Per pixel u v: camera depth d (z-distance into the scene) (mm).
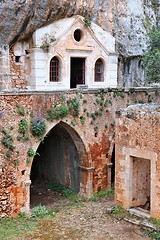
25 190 15328
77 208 16469
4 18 21188
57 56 24000
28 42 23531
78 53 24891
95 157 18062
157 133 13156
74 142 17953
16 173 15039
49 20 23000
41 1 21750
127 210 14562
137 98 19359
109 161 18594
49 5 22203
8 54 22656
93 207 16531
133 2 28203
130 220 14023
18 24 21828
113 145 18609
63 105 16547
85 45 25094
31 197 18406
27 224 14484
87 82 25641
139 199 14781
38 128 15562
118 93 18594
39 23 22625
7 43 22422
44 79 23594
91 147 17844
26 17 21766
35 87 23359
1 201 14703
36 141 15695
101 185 18406
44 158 20953
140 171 14695
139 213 14047
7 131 14797
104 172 18469
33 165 21891
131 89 19062
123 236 13078
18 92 15078
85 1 24312
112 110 18453
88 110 17609
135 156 14094
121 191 14859
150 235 12930
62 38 23938
